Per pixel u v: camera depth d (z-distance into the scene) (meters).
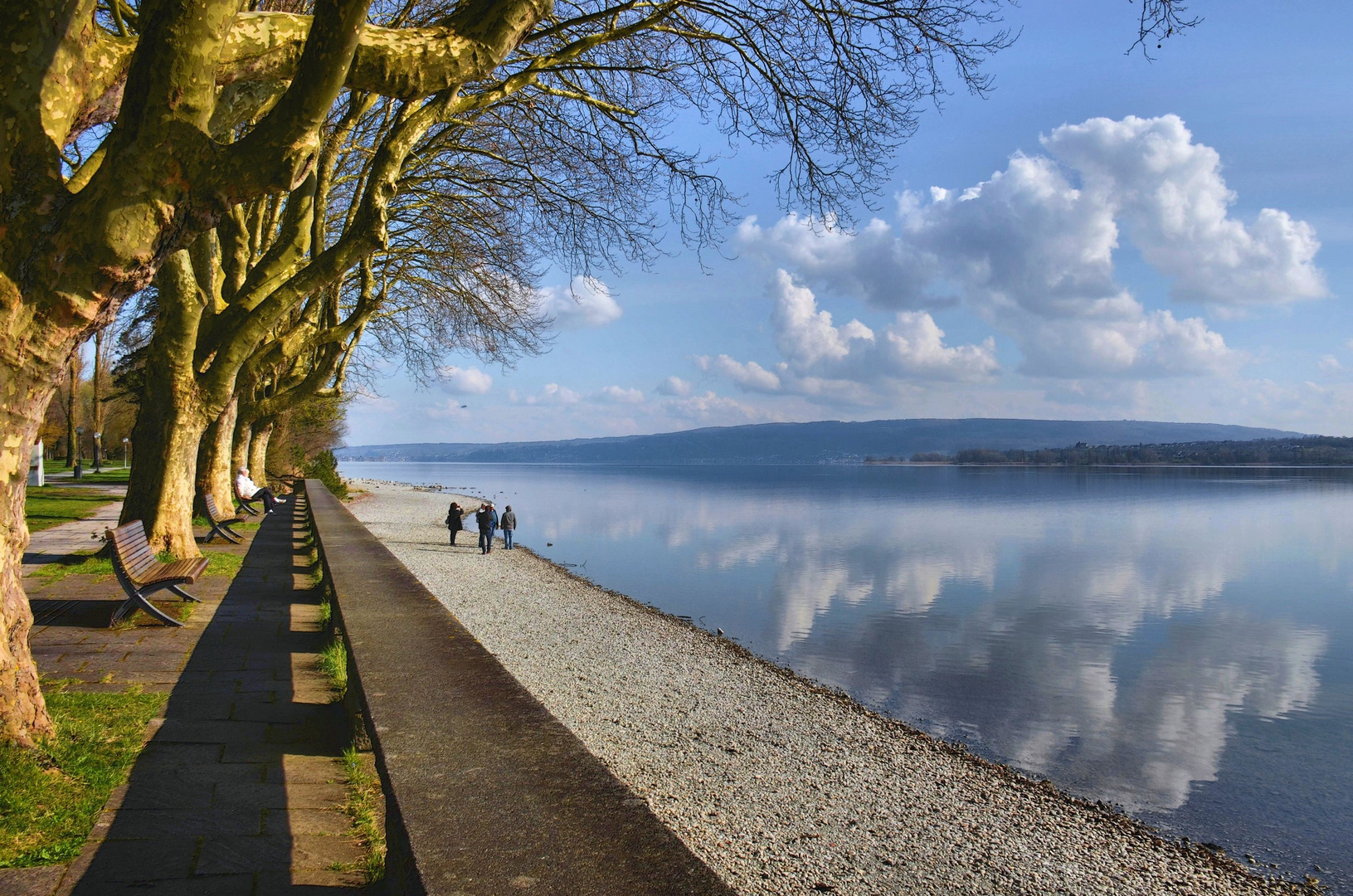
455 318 21.58
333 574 7.33
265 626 8.07
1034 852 8.58
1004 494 113.88
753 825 8.52
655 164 14.00
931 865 8.02
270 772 4.41
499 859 1.96
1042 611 25.83
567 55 10.44
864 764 10.66
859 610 25.02
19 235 3.61
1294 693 16.77
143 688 5.82
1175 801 10.73
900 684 16.09
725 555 39.28
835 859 7.95
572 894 1.80
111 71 4.61
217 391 11.84
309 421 48.88
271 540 15.96
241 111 8.37
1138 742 13.23
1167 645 21.20
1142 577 34.38
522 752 2.77
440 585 22.41
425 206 19.77
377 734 2.94
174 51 3.52
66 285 3.69
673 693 13.28
